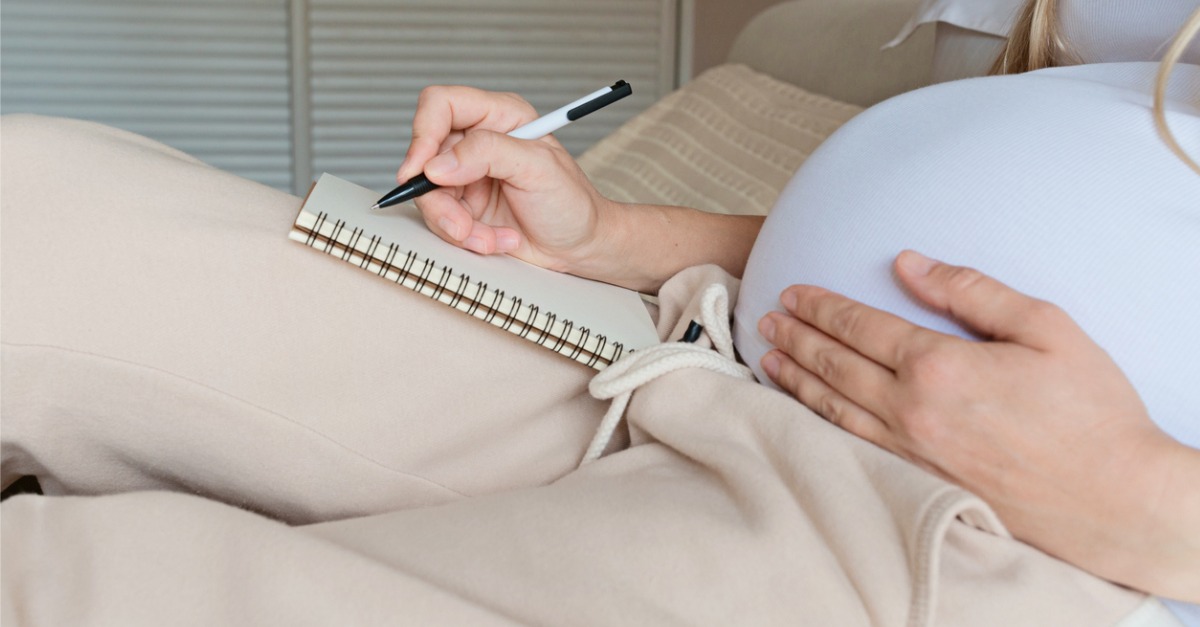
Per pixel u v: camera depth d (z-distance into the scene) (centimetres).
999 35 113
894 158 68
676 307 79
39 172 63
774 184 144
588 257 80
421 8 309
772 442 61
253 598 49
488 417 72
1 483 69
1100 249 59
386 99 313
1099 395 54
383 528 59
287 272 67
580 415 75
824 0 190
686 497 59
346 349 68
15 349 62
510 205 74
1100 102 65
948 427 56
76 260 63
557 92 321
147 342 64
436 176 67
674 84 326
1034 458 54
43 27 295
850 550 55
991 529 56
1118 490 53
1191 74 68
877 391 60
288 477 69
